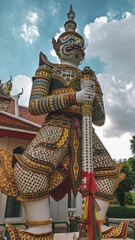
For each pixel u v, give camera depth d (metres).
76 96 3.65
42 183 3.35
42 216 3.24
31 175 3.31
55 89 4.27
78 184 3.65
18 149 6.95
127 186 16.03
